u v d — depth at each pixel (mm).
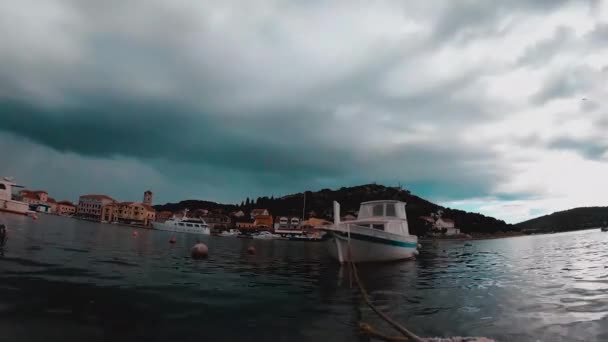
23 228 28984
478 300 10539
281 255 29766
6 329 5906
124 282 10680
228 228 140875
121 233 50906
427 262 25094
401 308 9367
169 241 41500
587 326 7652
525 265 22141
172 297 9227
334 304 9617
